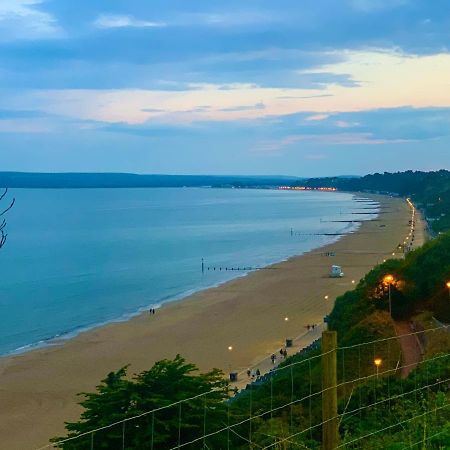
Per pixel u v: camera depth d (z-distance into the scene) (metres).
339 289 81.00
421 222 179.25
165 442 14.53
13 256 121.38
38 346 58.19
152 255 123.88
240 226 187.75
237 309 71.62
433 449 10.48
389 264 51.56
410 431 11.19
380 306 44.31
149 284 92.12
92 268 107.12
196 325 64.38
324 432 9.63
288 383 26.45
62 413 39.28
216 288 86.62
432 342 29.34
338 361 28.45
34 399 42.28
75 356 54.03
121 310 74.44
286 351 51.94
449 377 16.94
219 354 52.41
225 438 14.92
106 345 57.66
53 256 121.75
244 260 115.06
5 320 69.62
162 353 53.78
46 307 76.56
